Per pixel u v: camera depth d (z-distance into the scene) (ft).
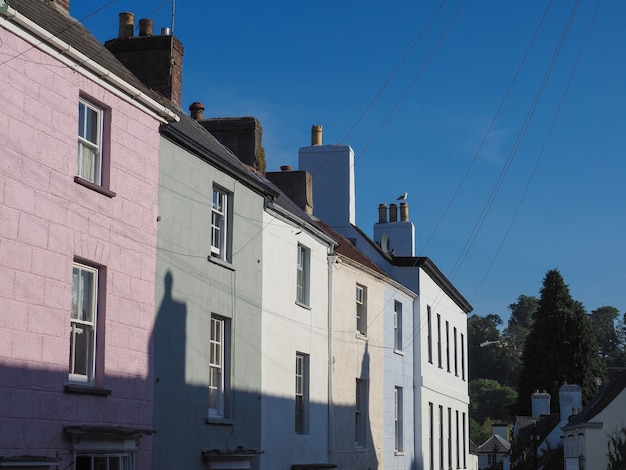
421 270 120.26
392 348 108.99
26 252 47.85
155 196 60.34
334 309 91.71
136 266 57.67
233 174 70.74
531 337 242.17
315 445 84.84
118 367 54.95
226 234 70.54
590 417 111.04
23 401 46.88
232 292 70.23
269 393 75.82
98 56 56.29
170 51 76.33
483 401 468.75
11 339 46.39
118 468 54.29
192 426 63.00
